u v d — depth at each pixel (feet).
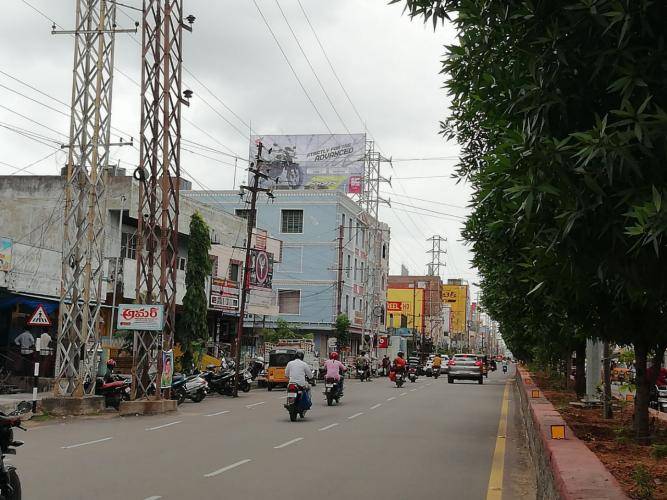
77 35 66.44
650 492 15.51
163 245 72.13
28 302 79.36
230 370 101.91
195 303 98.02
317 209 194.18
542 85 14.76
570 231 14.74
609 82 14.38
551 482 19.49
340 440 50.19
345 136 200.03
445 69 18.89
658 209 11.94
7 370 83.76
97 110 65.98
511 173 16.30
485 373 203.92
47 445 45.55
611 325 27.27
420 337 320.91
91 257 66.33
